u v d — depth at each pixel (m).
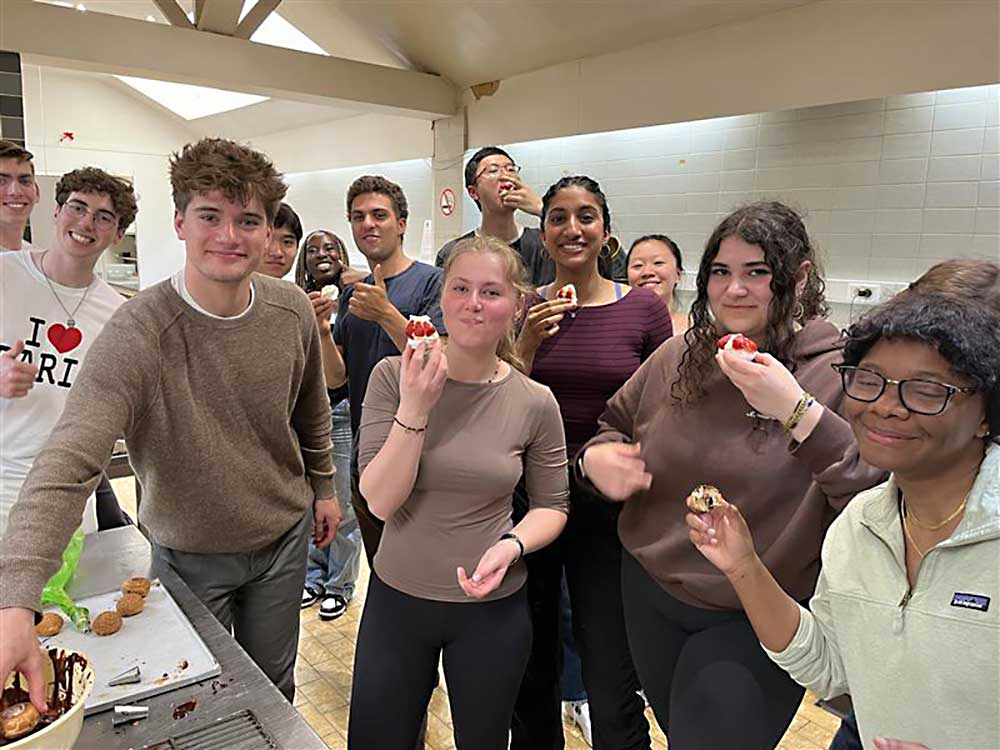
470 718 1.38
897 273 3.33
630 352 1.71
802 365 1.21
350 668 2.50
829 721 2.14
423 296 2.32
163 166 8.84
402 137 6.33
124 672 1.04
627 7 3.83
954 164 3.10
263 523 1.45
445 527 1.35
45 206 4.27
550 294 1.88
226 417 1.36
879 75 3.17
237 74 4.68
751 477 1.22
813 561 1.21
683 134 4.12
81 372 1.19
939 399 0.75
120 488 4.11
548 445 1.44
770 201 1.32
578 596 1.65
